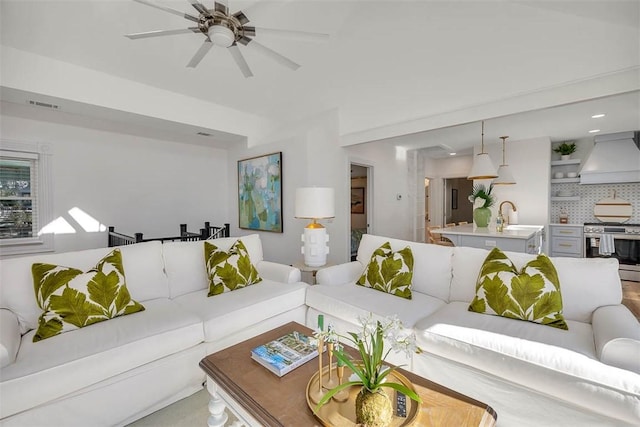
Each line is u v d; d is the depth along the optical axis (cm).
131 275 226
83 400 151
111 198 434
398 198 607
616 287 179
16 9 251
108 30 285
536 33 261
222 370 141
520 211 529
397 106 365
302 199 313
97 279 192
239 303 221
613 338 135
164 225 491
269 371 140
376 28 333
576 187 545
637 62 221
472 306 198
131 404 167
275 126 516
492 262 205
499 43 281
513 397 153
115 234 401
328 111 446
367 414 101
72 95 326
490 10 277
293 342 162
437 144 576
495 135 500
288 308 248
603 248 480
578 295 183
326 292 244
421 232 711
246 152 517
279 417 110
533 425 148
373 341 111
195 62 249
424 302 223
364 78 380
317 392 123
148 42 307
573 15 239
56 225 389
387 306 214
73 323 174
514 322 177
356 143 413
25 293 185
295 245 437
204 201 541
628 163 462
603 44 233
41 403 139
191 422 170
